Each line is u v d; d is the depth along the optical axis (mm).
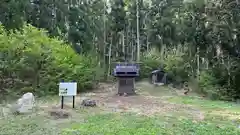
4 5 16828
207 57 15109
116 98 12031
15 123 6496
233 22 12789
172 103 10641
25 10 18531
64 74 13797
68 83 8641
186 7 16188
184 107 9570
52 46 13922
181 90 16562
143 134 5480
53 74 13102
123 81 13695
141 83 21438
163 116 7707
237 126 6531
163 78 20453
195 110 8938
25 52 12031
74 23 24500
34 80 12141
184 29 17094
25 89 11406
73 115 7613
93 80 17750
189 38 16750
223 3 13031
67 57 15242
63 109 8438
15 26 16688
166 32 26594
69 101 10508
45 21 20250
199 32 15195
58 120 6938
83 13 25922
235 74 12641
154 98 12297
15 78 11516
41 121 6770
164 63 22375
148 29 30406
